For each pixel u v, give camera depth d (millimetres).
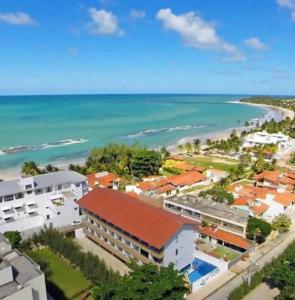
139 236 54938
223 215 74000
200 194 94312
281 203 85188
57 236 67375
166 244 53406
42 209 77375
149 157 128500
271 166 133000
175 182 113188
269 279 57031
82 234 74000
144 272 44875
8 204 73312
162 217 57625
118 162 132625
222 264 61031
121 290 42344
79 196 79750
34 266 45281
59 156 160625
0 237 56750
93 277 54969
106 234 65125
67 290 54031
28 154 162500
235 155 169500
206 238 73312
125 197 68938
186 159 162000
